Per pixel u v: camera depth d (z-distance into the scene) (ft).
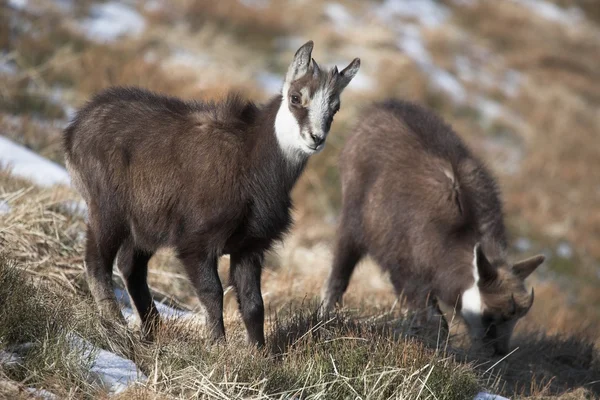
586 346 66.54
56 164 78.89
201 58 131.85
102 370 39.47
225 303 61.31
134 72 110.93
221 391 37.86
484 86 178.09
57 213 59.98
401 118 65.92
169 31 137.18
